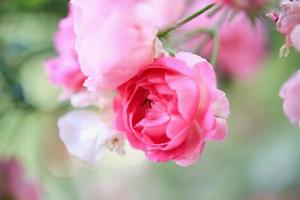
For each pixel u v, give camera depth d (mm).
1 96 785
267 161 1387
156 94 459
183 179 1492
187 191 1491
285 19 475
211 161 1482
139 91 470
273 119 1359
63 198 998
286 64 1085
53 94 842
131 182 1408
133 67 459
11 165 733
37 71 852
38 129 889
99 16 453
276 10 492
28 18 822
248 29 918
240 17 687
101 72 457
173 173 1490
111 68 456
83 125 555
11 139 786
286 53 484
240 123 1391
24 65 834
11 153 769
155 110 466
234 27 912
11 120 798
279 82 1118
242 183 1417
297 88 511
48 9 799
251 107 1300
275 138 1387
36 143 914
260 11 564
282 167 1365
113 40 453
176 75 457
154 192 1454
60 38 586
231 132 1413
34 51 812
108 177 1339
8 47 811
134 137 474
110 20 453
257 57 964
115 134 527
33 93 846
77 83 554
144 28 456
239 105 1301
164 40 488
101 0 452
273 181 1372
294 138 1368
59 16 810
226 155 1459
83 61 461
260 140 1403
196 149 466
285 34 486
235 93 1208
